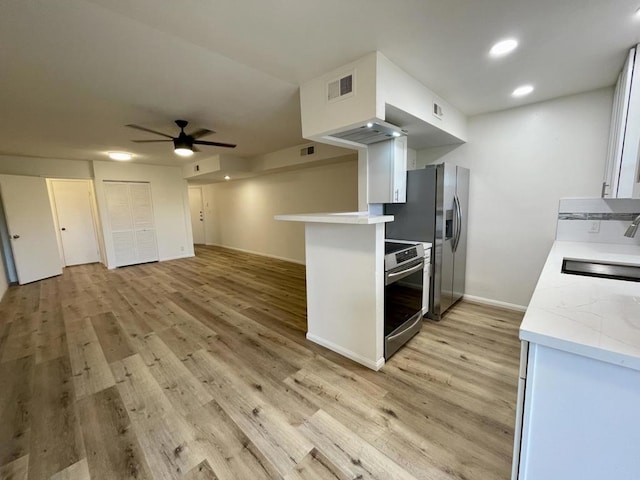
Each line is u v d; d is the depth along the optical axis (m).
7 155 4.96
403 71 2.27
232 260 6.85
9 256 5.02
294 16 1.61
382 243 2.20
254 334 2.90
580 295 1.13
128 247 6.34
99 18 1.59
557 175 2.92
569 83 2.50
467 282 3.64
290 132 4.12
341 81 2.21
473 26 1.72
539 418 0.88
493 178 3.30
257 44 1.89
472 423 1.68
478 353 2.43
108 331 3.02
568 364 0.81
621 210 2.23
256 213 7.40
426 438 1.58
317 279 2.59
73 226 6.47
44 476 1.40
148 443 1.59
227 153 5.74
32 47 1.85
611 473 0.79
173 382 2.13
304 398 1.93
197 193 9.71
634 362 0.69
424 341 2.64
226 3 1.49
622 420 0.76
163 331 2.99
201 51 1.97
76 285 4.80
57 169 5.49
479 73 2.32
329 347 2.57
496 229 3.34
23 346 2.71
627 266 1.67
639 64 1.89
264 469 1.42
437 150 3.64
